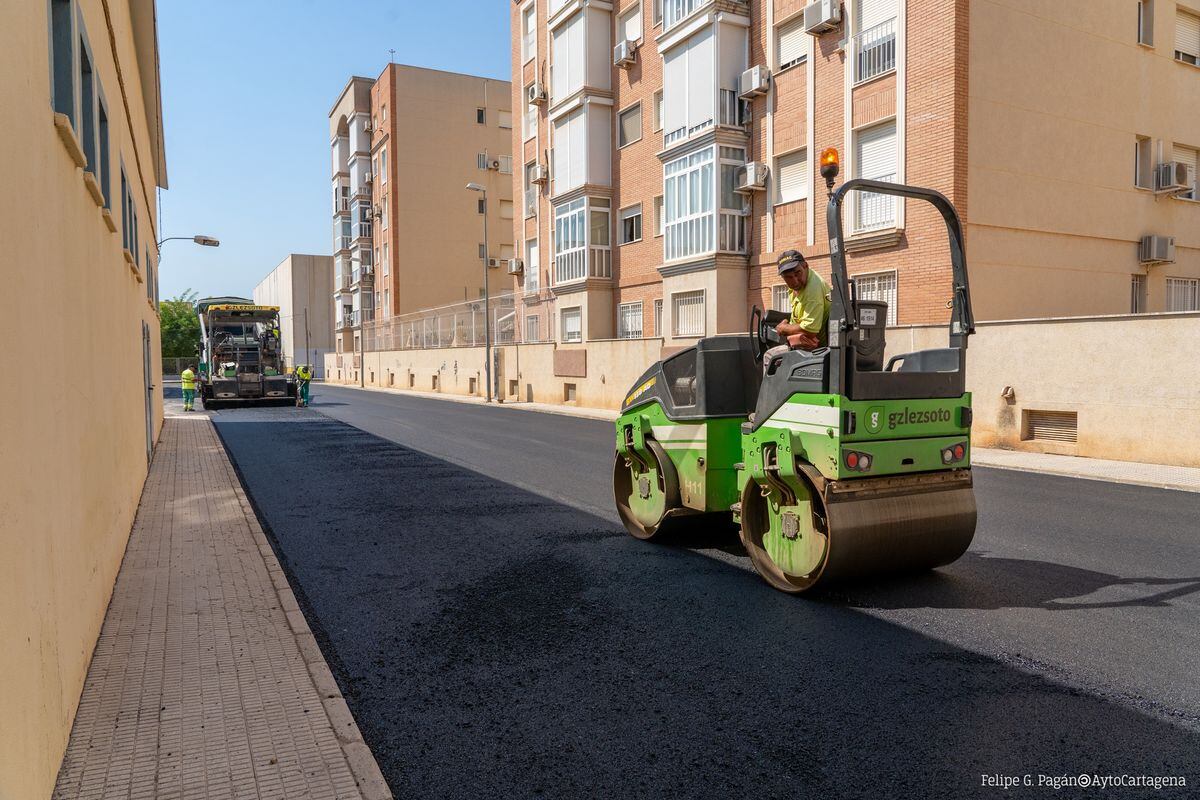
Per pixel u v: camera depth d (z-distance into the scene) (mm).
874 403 5027
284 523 8078
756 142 20281
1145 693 3758
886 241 16047
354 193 59125
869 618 4898
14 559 2393
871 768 3127
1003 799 2885
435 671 4207
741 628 4770
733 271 20625
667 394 6855
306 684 3928
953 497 5359
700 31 20844
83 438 4188
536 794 2988
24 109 2840
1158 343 11031
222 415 24281
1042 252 16344
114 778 3027
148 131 14023
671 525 7152
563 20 27281
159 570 6066
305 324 77500
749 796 2945
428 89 52219
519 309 33281
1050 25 16297
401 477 11109
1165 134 18672
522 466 12156
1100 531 7168
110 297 6105
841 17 17297
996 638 4512
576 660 4320
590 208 26531
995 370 13195
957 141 14852
